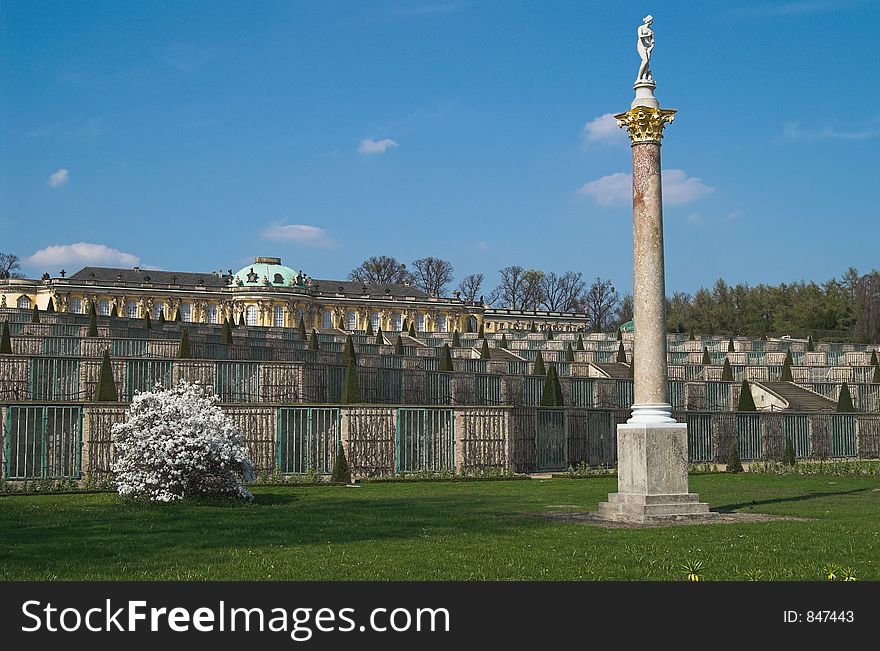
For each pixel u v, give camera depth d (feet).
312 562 58.59
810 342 374.02
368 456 142.92
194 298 589.73
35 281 566.77
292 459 138.00
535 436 163.12
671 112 88.02
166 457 94.68
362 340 371.76
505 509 94.07
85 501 98.32
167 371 174.19
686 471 86.28
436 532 73.05
